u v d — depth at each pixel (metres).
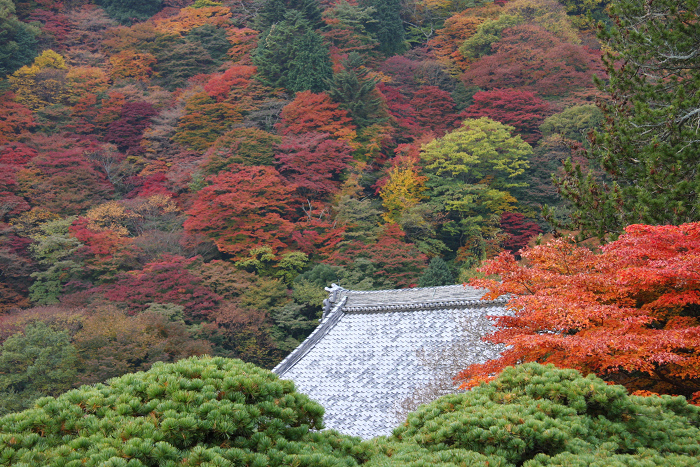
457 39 51.56
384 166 39.03
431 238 34.09
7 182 32.75
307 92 39.47
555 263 7.21
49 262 28.70
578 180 9.79
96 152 38.53
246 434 4.18
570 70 43.34
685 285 6.41
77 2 57.88
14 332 20.81
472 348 11.02
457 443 4.46
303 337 27.88
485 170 36.56
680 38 9.19
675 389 6.69
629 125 9.47
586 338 5.93
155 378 4.43
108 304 24.59
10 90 43.28
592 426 4.66
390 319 13.44
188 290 26.98
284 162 35.28
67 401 4.12
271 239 30.73
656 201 8.39
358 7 50.03
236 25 55.91
